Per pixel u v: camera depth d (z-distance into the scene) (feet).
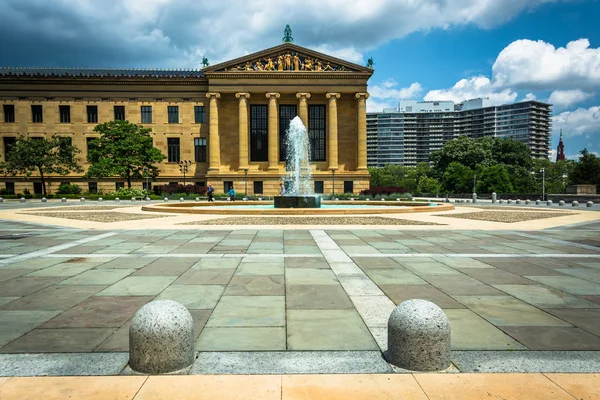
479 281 33.63
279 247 50.83
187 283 33.01
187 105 267.39
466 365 18.61
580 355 19.71
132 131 242.58
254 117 269.03
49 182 262.67
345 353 19.88
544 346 20.71
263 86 256.73
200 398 15.81
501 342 21.18
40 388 16.58
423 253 46.60
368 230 68.54
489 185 309.22
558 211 121.29
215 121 257.14
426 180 424.46
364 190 251.80
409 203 152.97
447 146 399.85
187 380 17.22
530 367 18.45
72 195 232.53
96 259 43.16
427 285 32.35
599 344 21.02
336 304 27.45
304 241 55.83
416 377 17.49
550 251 48.11
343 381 17.16
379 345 20.84
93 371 18.11
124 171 238.27
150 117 267.18
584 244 53.72
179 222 82.99
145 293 30.17
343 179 260.42
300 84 257.14
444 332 18.26
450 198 287.48
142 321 18.15
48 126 262.06
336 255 45.27
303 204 109.19
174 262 41.47
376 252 47.24
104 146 239.71
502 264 40.50
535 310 26.27
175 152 268.62
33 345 20.97
